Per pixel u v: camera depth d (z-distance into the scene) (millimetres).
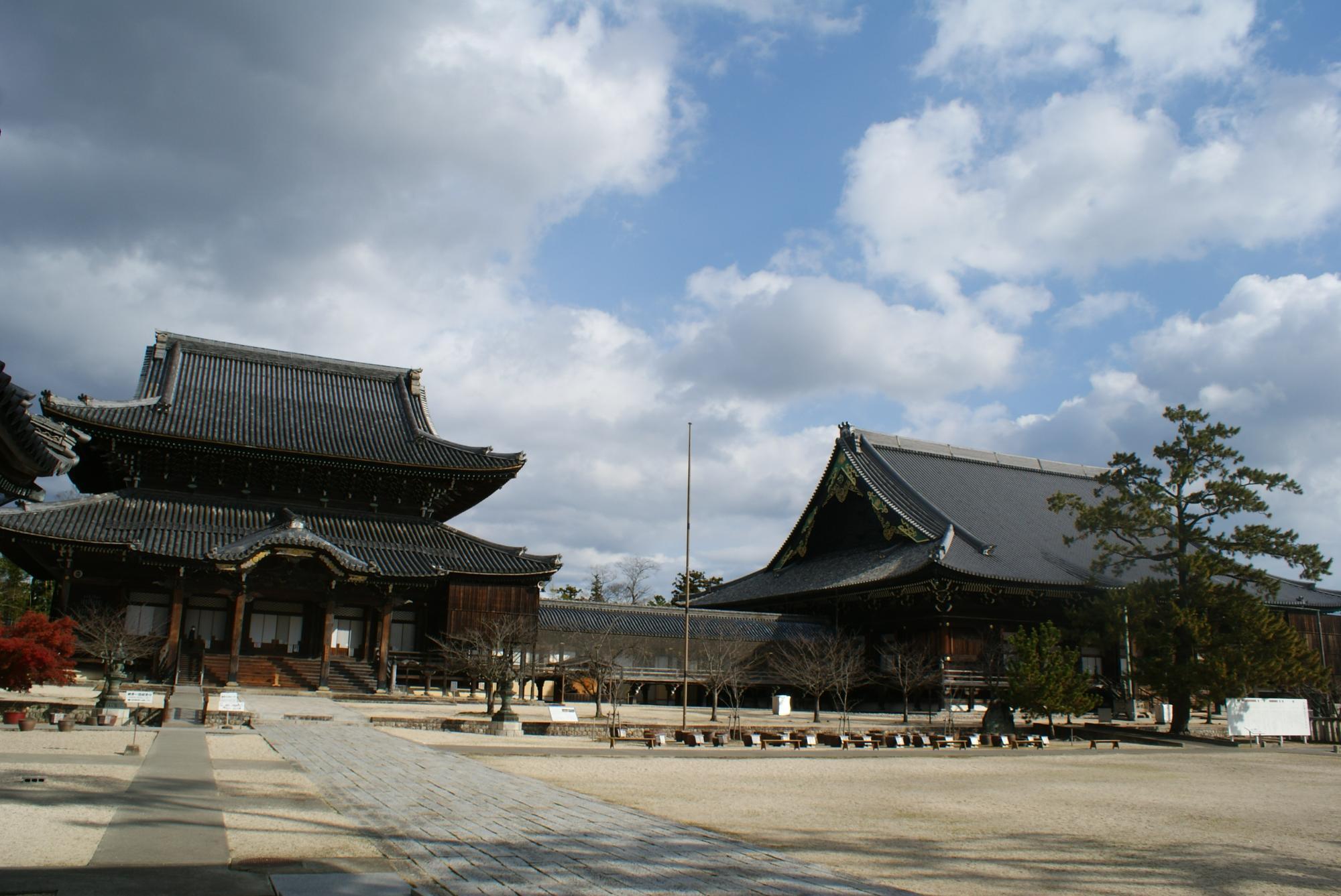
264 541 58406
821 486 89688
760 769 30531
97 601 61188
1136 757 42094
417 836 15586
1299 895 14266
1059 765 36375
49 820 15172
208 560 57844
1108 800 25672
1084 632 60625
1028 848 17547
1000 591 73125
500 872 13258
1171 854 17484
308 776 22797
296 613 67938
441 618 69062
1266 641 53500
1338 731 54406
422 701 57781
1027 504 89562
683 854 15164
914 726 58438
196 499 67688
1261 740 52688
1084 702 52312
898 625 76312
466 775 24594
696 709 67438
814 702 74875
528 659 64500
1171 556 57250
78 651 56312
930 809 22484
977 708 72750
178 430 66312
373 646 68812
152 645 59250
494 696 55906
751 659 73188
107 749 26812
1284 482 54688
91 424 63344
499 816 18047
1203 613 54688
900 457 89875
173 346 76750
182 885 11391
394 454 72188
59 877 11492
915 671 65875
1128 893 13992
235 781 21172
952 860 16031
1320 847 18938
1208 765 39062
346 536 68812
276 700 50344
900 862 15633
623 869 13758
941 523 77812
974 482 90375
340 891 11414
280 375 79625
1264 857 17500
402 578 62969
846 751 38531
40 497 18359
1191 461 55812
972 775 31375
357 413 78312
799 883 13414
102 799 17641
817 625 80000
